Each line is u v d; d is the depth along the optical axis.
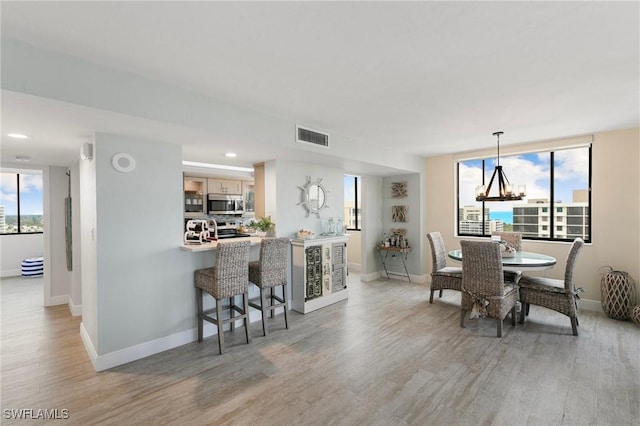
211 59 2.02
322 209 4.67
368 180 5.89
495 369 2.58
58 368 2.65
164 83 2.36
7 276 6.46
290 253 4.22
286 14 1.55
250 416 2.02
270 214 4.16
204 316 3.12
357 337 3.26
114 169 2.70
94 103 2.03
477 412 2.04
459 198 5.43
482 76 2.29
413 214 5.76
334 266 4.50
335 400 2.18
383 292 5.05
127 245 2.77
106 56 1.96
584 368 2.58
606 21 1.61
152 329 2.92
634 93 2.62
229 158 4.05
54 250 4.45
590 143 4.04
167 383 2.41
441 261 4.58
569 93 2.62
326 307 4.28
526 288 3.55
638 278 3.77
